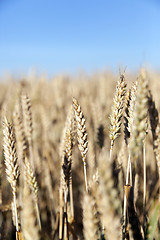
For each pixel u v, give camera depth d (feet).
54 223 1.95
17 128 1.90
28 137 2.05
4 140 1.31
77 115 1.41
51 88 4.91
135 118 1.22
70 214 1.70
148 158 2.37
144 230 1.55
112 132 1.38
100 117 2.32
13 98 2.97
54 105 4.18
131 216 1.38
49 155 2.92
